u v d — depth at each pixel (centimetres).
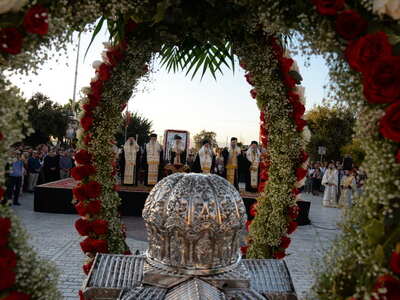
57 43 202
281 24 217
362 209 189
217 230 245
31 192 1423
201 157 1183
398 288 161
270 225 405
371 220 176
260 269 298
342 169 1808
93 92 375
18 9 181
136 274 275
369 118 182
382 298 164
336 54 200
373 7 181
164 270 254
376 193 177
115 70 364
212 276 250
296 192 405
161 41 344
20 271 186
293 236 913
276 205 401
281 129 385
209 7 261
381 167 175
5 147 183
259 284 280
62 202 1048
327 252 202
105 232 396
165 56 400
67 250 693
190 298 218
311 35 207
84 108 384
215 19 268
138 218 1049
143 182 1325
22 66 188
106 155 396
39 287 198
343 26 187
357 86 191
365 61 175
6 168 205
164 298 236
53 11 197
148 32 337
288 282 285
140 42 342
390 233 173
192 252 248
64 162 1526
